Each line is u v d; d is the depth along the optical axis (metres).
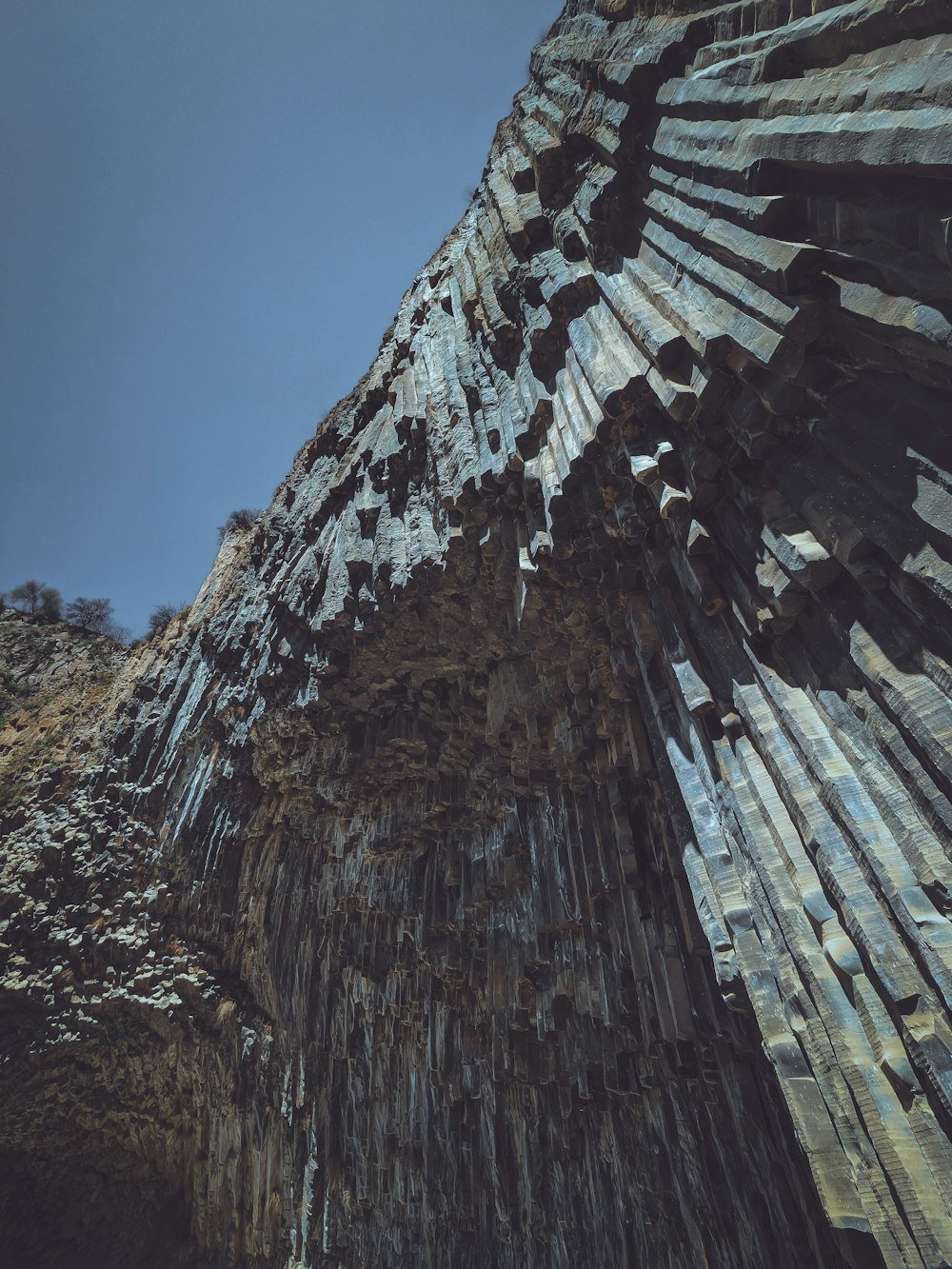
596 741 10.55
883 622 4.96
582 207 8.78
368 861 15.70
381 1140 15.31
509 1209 12.30
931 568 4.29
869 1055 4.39
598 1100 11.03
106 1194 21.95
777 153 5.12
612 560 8.72
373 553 13.40
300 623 16.05
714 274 6.04
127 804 22.92
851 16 4.64
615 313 7.89
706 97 6.18
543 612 10.06
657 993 9.09
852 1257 4.35
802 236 5.14
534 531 9.48
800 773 5.39
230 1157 19.36
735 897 5.96
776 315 5.11
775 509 5.81
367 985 15.90
